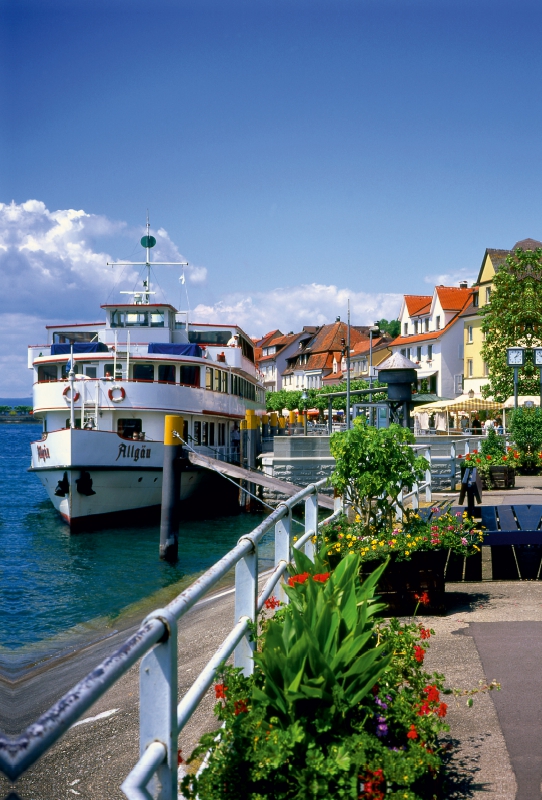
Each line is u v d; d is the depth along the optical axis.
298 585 4.16
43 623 15.30
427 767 3.24
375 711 3.36
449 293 70.38
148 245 35.94
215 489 33.00
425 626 6.80
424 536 7.28
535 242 61.53
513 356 26.95
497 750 4.16
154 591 18.47
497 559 8.84
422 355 71.00
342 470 8.03
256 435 34.09
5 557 23.00
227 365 31.42
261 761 2.86
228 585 13.54
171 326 32.88
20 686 9.51
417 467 8.02
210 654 7.59
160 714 2.38
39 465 27.47
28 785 4.57
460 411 50.62
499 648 6.03
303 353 121.56
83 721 5.89
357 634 3.49
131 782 2.12
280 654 3.19
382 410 24.70
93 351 29.09
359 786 3.00
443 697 4.98
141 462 26.75
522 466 24.88
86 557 22.98
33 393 28.69
